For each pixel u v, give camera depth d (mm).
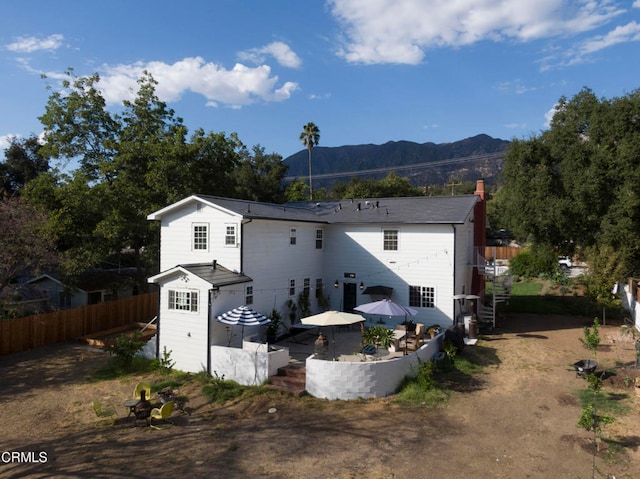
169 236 22844
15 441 13227
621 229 29047
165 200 32344
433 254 24688
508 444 12430
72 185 30312
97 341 24484
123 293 37031
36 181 31234
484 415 14406
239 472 11023
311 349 21094
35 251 25578
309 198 66562
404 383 16859
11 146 50875
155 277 19781
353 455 11820
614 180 29953
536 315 29984
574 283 39844
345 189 71750
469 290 27656
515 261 47344
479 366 19188
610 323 27406
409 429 13391
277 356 17688
